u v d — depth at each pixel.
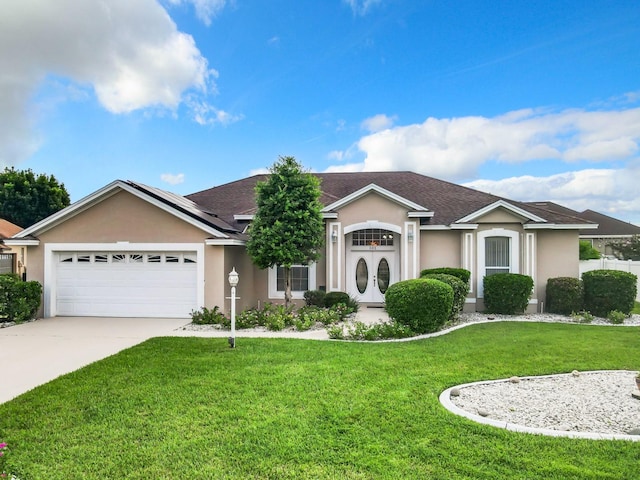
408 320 10.92
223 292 13.70
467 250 15.49
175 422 5.23
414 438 4.75
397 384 6.61
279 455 4.39
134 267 14.05
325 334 11.10
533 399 6.11
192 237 13.78
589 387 6.64
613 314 12.86
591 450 4.45
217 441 4.72
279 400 5.93
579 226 15.04
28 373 7.58
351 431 4.93
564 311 14.42
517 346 9.34
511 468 4.10
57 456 4.43
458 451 4.43
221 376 7.05
